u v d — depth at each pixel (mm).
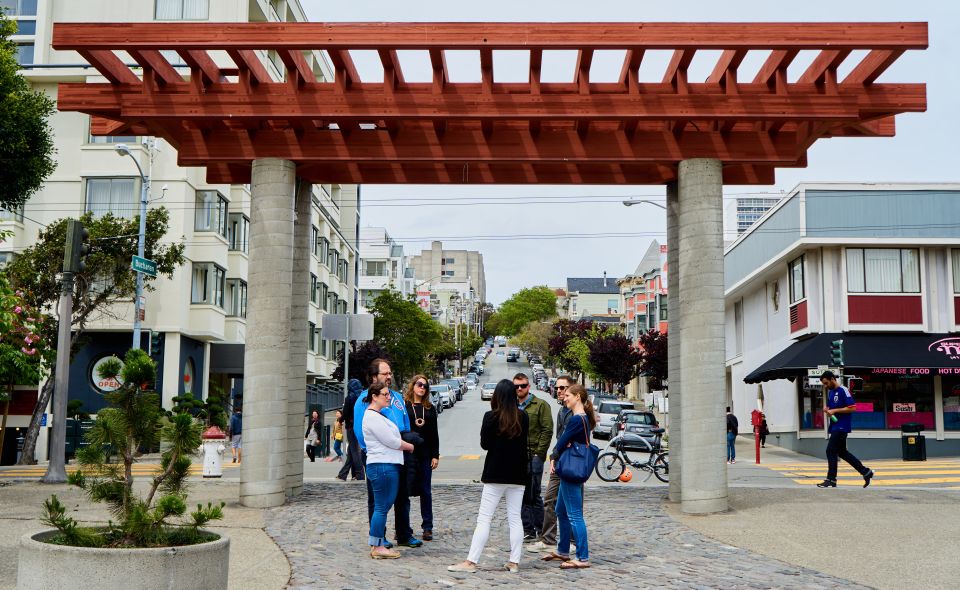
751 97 12977
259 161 14133
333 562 9344
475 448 33938
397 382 66500
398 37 12125
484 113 12984
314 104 13117
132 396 7090
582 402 9508
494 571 9086
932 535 11258
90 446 6895
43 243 31125
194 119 13406
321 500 14242
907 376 30531
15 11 41156
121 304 35281
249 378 13656
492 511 9094
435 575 8820
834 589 8391
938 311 30484
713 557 9977
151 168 35938
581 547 9281
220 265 38031
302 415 15055
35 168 20266
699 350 13500
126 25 12188
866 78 12852
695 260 13688
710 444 13320
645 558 9914
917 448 26109
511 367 143875
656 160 13930
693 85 13203
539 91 13039
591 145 13984
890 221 30516
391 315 65500
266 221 13969
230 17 39000
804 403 32719
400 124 14172
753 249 38156
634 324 84188
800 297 32594
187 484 7168
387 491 9523
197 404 28812
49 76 36062
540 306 195500
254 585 8188
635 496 15367
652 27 12109
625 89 13219
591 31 12125
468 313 186500
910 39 11906
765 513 13039
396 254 132500
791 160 13953
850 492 15188
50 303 30969
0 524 11234
